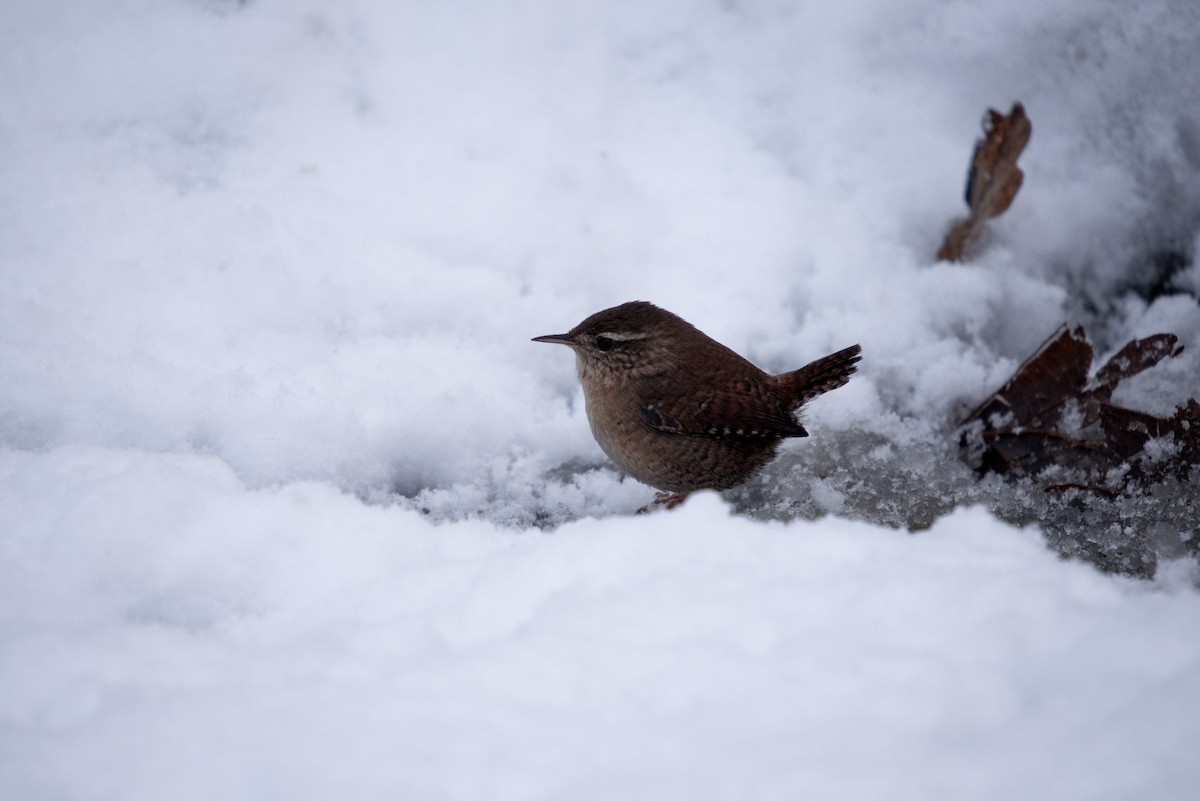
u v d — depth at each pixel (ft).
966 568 22.56
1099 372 34.71
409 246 37.91
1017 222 41.29
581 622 21.04
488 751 17.97
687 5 43.86
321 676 20.16
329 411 32.24
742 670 19.72
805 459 34.42
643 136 41.55
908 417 36.14
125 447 30.66
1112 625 20.51
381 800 17.03
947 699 18.88
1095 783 16.99
